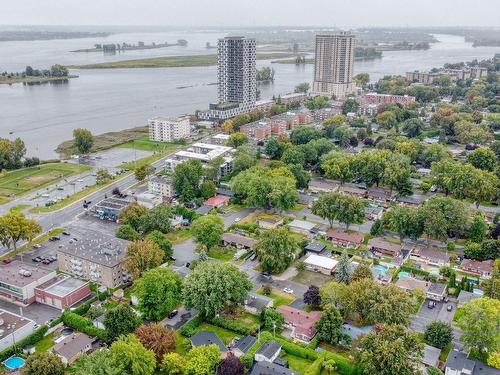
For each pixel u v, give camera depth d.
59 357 175.50
